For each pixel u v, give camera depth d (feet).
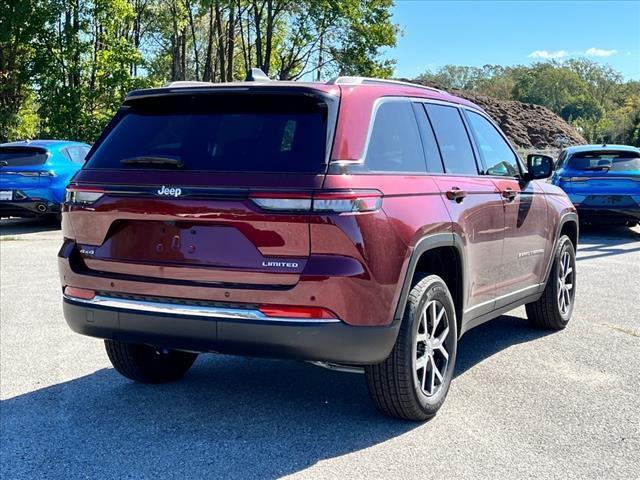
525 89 495.82
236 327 11.55
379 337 11.72
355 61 120.78
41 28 90.53
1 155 44.42
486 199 15.48
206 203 11.68
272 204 11.29
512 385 15.42
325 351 11.40
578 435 12.59
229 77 128.57
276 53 133.49
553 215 19.48
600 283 27.91
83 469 11.37
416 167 13.55
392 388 12.57
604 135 329.93
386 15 120.47
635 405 14.11
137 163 12.63
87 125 91.35
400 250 12.02
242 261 11.55
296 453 11.89
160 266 12.15
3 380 15.98
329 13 116.88
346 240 11.21
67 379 16.10
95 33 94.48
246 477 11.00
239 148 12.03
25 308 23.27
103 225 12.73
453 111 15.97
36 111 98.84
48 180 43.57
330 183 11.24
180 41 154.20
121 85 93.71
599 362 17.16
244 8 127.75
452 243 13.73
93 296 12.93
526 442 12.29
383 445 12.21
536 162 18.37
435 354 13.87
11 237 42.42
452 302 14.01
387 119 13.19
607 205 41.83
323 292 11.18
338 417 13.61
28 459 11.77
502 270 16.60
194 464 11.50
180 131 12.75
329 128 11.75
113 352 14.82
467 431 12.81
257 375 16.49
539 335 19.95
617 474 11.02
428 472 11.10
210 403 14.51
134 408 14.21
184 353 16.11
